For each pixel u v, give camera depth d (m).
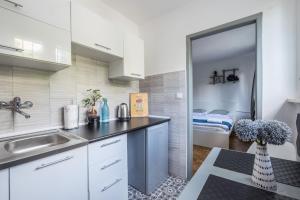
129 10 2.21
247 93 4.29
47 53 1.16
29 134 1.32
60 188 0.99
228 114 4.16
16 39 1.01
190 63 2.10
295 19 1.42
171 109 2.23
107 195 1.30
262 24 1.56
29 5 1.08
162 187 1.93
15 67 1.29
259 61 1.57
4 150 0.96
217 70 4.73
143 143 1.77
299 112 1.28
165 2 2.04
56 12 1.22
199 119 3.49
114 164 1.37
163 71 2.32
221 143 3.20
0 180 0.76
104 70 2.02
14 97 1.27
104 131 1.42
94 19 1.52
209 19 1.91
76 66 1.71
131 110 2.37
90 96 1.83
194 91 5.09
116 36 1.77
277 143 0.64
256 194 0.62
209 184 0.69
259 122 0.71
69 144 1.04
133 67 2.00
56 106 1.54
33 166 0.87
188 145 2.09
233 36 2.84
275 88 1.50
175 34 2.21
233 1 1.74
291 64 1.43
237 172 0.80
